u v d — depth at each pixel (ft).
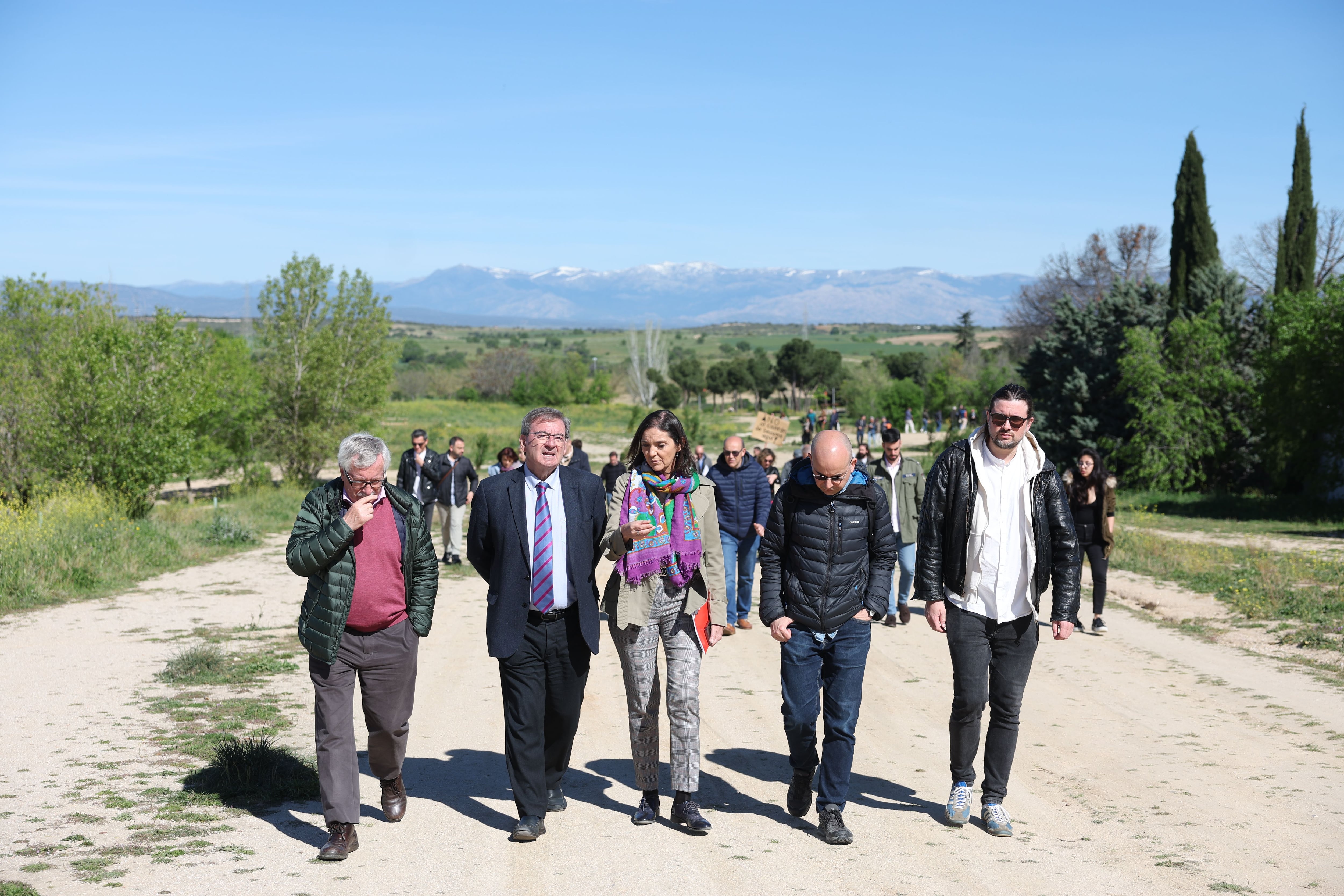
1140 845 15.43
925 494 16.88
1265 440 94.53
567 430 16.14
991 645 16.55
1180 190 116.06
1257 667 29.14
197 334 75.77
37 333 70.64
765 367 360.89
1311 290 97.45
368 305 104.12
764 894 13.33
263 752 18.21
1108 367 111.45
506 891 13.34
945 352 369.91
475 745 21.36
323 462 102.94
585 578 15.98
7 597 36.73
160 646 30.14
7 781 17.31
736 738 22.22
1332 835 15.71
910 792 18.61
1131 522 75.72
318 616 14.74
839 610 16.25
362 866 14.19
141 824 15.49
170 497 94.94
